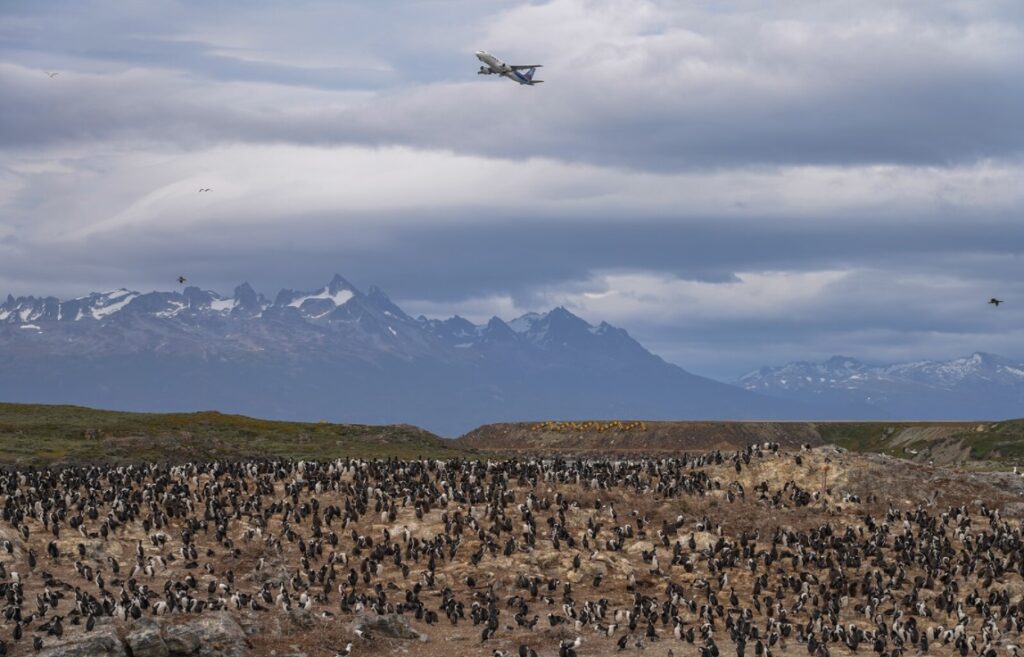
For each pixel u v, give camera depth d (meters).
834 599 188.12
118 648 143.12
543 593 193.00
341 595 186.00
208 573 192.62
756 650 159.88
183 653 147.25
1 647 145.25
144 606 166.12
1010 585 199.12
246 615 164.25
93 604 161.62
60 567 194.25
